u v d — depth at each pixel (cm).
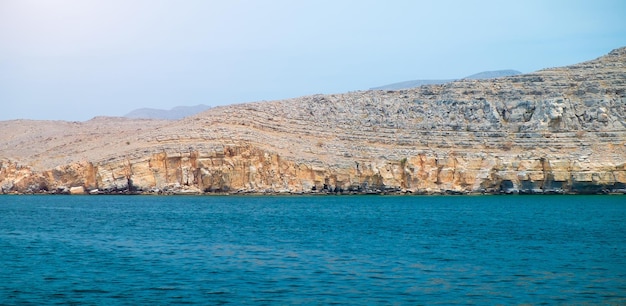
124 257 6619
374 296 4956
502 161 16638
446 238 8144
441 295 4991
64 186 16988
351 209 12800
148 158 16675
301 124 18612
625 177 16150
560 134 17612
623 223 10038
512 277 5612
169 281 5438
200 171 16575
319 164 16738
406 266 6091
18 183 17512
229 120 18175
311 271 5844
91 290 5138
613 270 5925
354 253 6856
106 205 13812
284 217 11112
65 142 19888
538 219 10738
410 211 12350
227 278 5547
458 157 17012
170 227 9425
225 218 10900
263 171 16712
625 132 17525
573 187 16325
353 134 18225
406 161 16825
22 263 6275
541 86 19225
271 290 5128
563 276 5653
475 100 19125
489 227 9481
